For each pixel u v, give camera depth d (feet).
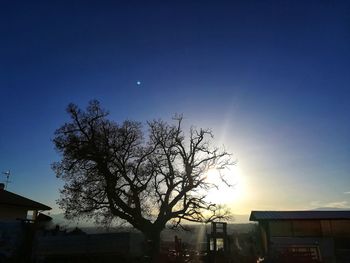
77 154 108.78
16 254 78.54
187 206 112.68
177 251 111.96
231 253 115.03
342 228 117.29
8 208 95.96
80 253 96.63
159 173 113.91
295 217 119.14
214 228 113.91
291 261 95.45
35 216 105.19
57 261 93.71
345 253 113.60
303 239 116.67
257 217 120.47
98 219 111.45
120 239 99.76
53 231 110.11
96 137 111.34
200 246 143.43
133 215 106.52
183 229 115.24
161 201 111.45
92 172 110.32
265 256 107.34
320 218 118.11
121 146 111.75
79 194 109.70
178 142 116.78
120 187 107.55
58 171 111.24
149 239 106.52
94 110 113.70
